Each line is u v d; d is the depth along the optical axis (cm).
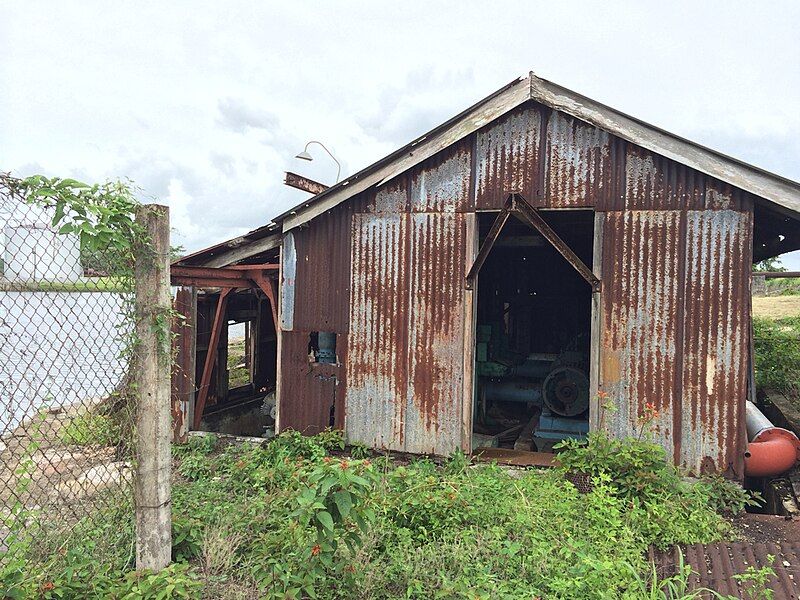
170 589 328
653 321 583
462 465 613
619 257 592
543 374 942
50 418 541
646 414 575
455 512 478
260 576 361
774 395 911
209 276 723
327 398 703
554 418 830
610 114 575
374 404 682
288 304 719
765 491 635
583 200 602
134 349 364
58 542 363
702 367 569
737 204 555
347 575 366
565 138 605
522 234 934
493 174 630
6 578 316
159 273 367
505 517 479
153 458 367
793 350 1080
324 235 700
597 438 568
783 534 492
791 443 569
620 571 404
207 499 531
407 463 664
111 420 389
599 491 501
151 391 366
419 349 663
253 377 1046
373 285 680
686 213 571
